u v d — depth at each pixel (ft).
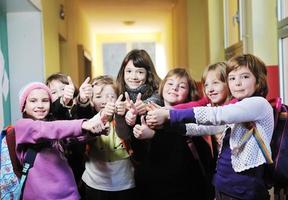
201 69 14.58
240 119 3.95
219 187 4.46
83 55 18.98
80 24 20.02
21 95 4.94
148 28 27.22
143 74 5.92
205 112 4.00
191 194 5.68
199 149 5.78
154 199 5.64
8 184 4.69
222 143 4.50
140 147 5.47
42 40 10.11
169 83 5.90
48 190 4.68
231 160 4.26
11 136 4.75
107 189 5.65
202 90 6.37
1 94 7.96
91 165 5.77
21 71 10.03
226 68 4.88
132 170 5.81
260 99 4.10
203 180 5.74
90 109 5.56
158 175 5.58
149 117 4.22
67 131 4.48
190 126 5.16
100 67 29.40
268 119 4.12
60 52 15.34
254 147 4.08
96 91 5.70
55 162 4.83
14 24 10.00
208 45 11.28
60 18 13.57
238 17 8.57
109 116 4.81
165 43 25.36
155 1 19.07
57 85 6.15
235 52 8.83
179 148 5.61
